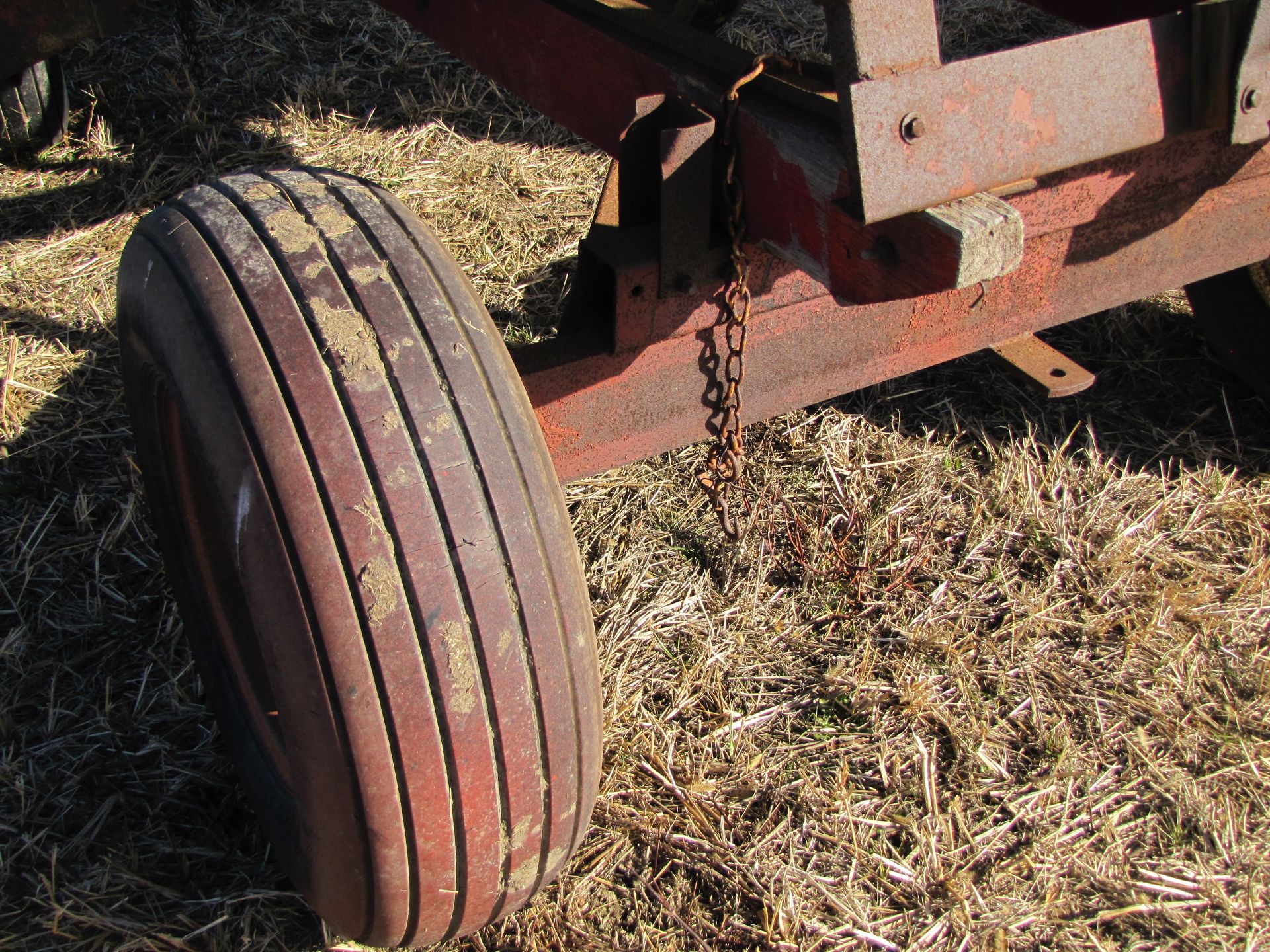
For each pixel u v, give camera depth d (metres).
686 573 2.61
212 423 1.29
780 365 2.08
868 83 1.13
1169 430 3.06
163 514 1.91
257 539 1.26
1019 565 2.64
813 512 2.76
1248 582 2.57
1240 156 1.95
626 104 1.89
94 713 2.24
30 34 2.64
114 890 1.91
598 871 1.97
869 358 2.17
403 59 4.91
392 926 1.46
